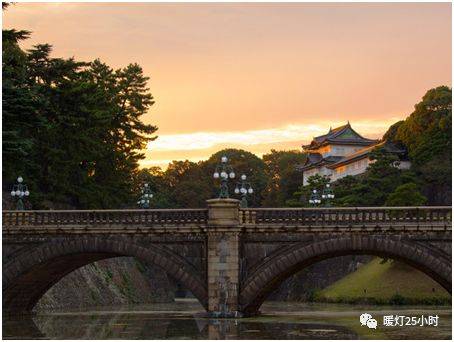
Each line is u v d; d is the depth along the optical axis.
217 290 62.38
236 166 179.50
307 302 128.00
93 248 64.50
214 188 171.75
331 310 85.56
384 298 104.75
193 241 63.66
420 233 61.12
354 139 176.00
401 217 61.53
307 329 53.28
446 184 131.25
